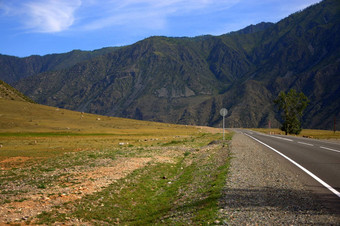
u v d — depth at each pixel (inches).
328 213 260.4
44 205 382.0
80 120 4650.6
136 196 458.3
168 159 831.1
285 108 3737.7
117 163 740.7
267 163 583.2
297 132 3722.9
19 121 3846.0
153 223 312.0
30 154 1119.6
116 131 3555.6
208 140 1660.9
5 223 308.0
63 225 322.7
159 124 5364.2
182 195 423.2
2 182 556.1
